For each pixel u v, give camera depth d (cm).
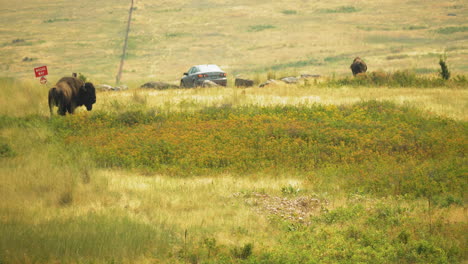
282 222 3262
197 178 4541
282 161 5019
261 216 3425
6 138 5722
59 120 6488
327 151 5272
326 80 10569
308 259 2600
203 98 8138
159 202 3700
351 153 5162
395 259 2633
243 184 4259
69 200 3706
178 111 7188
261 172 4659
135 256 2612
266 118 6550
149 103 7762
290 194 3978
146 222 3138
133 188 4100
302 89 9256
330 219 3316
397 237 2905
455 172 4266
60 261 2500
